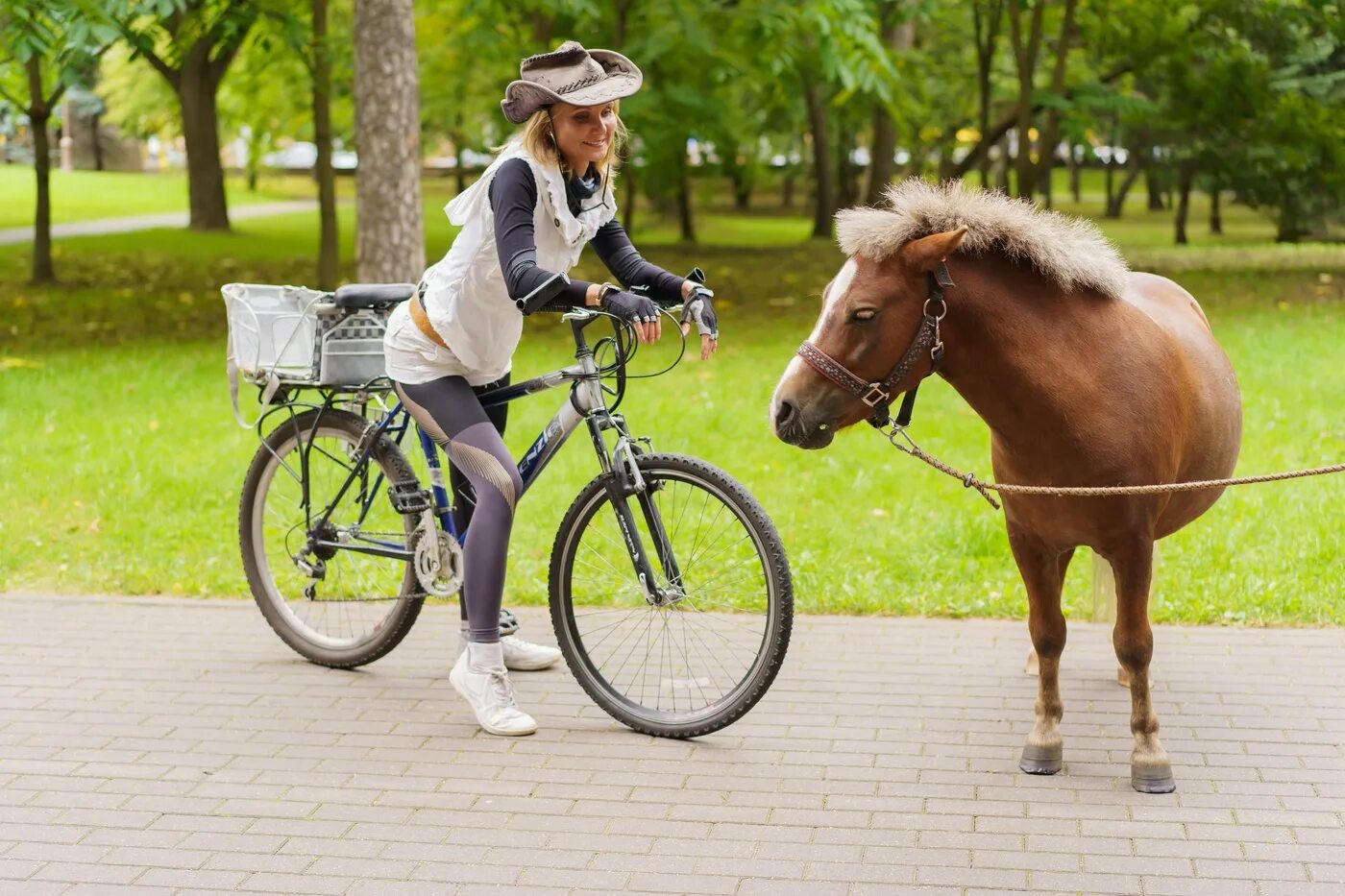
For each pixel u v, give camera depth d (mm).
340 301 5184
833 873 3844
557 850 4000
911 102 19625
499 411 5145
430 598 6402
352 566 5863
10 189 37625
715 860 3932
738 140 25078
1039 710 4523
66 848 4023
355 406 5617
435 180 52188
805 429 3973
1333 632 5816
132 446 9102
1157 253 23719
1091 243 4160
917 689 5262
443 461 5309
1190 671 5383
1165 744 4695
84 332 14562
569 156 4496
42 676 5461
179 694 5273
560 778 4508
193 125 28781
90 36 11633
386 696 5270
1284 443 8906
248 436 9430
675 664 5227
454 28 18438
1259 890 3715
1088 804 4262
